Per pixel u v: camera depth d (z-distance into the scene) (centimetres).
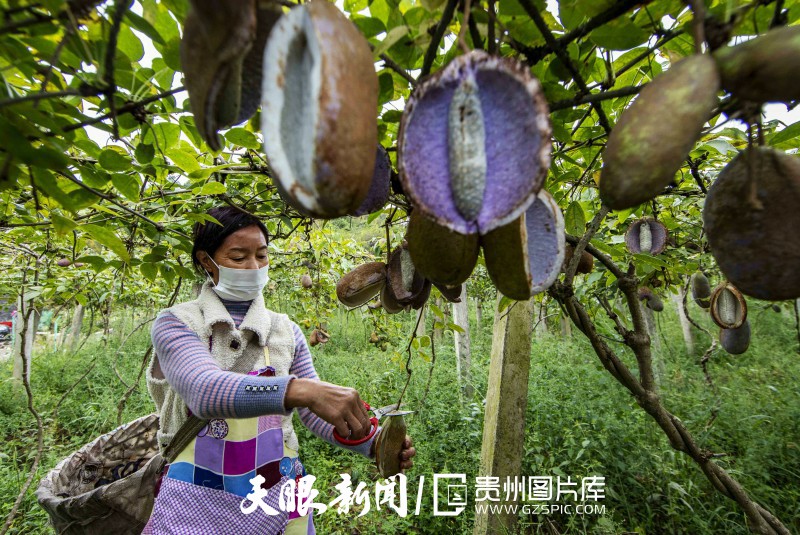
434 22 86
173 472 167
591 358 618
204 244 171
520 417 280
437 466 412
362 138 54
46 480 211
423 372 602
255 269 175
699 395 488
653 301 395
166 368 154
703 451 160
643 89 62
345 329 1017
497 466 280
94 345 912
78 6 68
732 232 78
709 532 313
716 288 264
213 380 136
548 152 60
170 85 115
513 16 91
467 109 65
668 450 378
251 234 172
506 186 65
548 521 334
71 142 99
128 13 80
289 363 185
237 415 133
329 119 51
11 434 521
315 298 614
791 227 72
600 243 178
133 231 186
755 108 62
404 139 62
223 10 52
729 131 149
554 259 86
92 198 132
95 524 192
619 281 152
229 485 164
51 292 340
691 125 58
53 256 321
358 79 55
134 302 753
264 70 55
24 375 277
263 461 171
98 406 575
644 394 154
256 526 167
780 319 787
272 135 55
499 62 62
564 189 235
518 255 80
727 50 59
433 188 65
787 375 561
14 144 75
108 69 68
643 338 154
